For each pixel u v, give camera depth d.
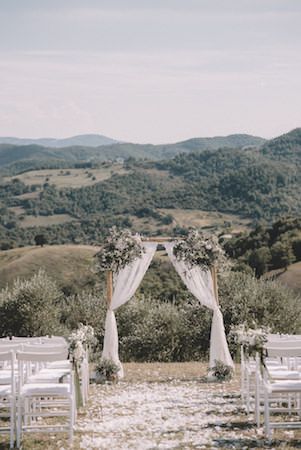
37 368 11.52
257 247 48.66
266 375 9.09
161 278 37.03
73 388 8.85
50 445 8.48
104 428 9.54
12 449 8.27
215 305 15.47
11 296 23.09
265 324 20.95
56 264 56.88
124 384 14.69
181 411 10.93
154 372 16.84
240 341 9.59
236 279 22.11
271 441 8.43
